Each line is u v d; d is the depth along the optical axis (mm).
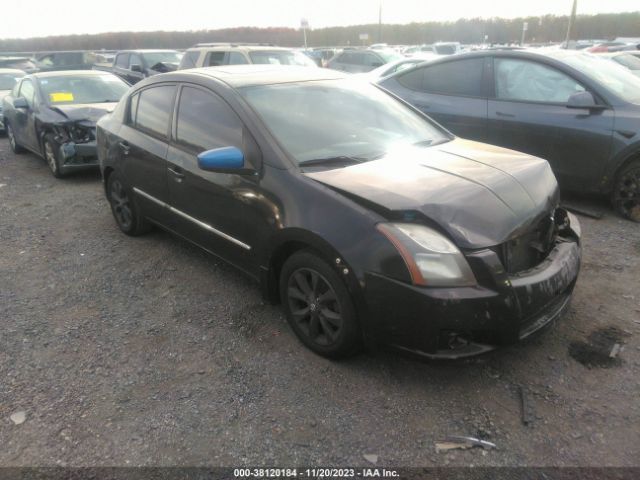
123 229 5156
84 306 3791
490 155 3438
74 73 8602
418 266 2510
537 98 5527
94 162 7262
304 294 3096
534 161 3326
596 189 5242
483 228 2613
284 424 2578
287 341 3271
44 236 5227
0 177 7688
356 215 2705
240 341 3291
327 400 2736
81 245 4961
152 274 4281
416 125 3945
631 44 22453
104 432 2553
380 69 12945
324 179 2961
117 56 16875
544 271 2791
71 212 5973
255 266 3398
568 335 3246
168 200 4164
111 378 2961
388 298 2586
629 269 4102
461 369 2945
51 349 3248
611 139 4988
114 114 5027
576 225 3311
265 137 3242
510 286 2561
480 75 5992
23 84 8969
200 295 3902
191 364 3072
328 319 2934
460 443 2436
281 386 2855
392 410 2652
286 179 3062
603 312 3494
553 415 2590
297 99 3668
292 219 2951
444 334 2547
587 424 2529
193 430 2555
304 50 27344
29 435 2541
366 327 2727
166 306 3760
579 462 2316
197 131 3791
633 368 2916
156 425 2592
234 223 3457
